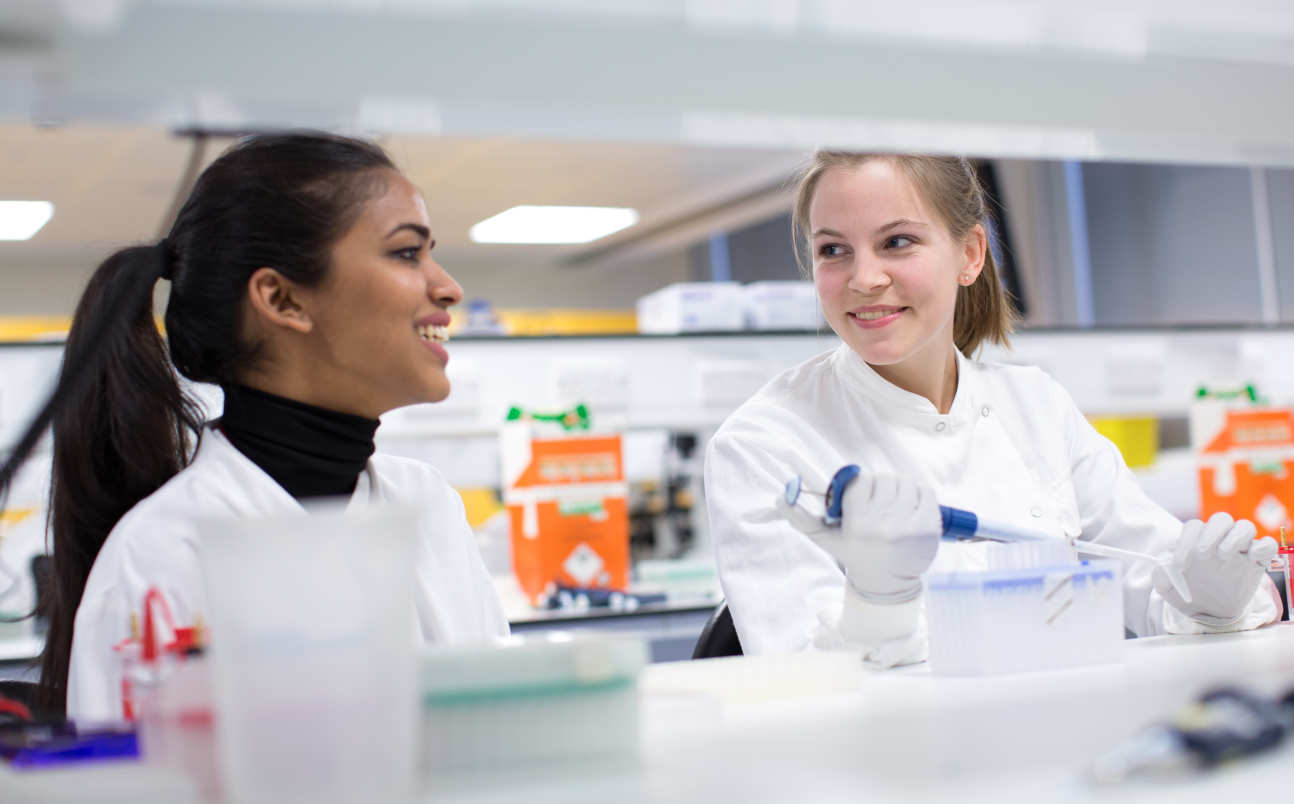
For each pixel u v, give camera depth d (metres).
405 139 6.47
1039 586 1.10
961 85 0.91
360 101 0.76
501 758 0.75
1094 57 0.95
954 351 1.92
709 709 0.90
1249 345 3.79
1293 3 0.90
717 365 3.29
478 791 0.70
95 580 1.31
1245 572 1.38
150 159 6.73
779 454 1.76
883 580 1.20
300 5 0.72
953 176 1.76
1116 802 0.63
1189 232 6.52
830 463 1.81
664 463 4.44
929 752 0.76
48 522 1.54
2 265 9.69
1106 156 1.09
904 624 1.23
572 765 0.76
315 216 1.38
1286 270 6.05
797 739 0.82
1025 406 1.95
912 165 1.69
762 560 1.63
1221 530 1.38
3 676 2.35
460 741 0.75
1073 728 0.82
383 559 0.65
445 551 1.62
